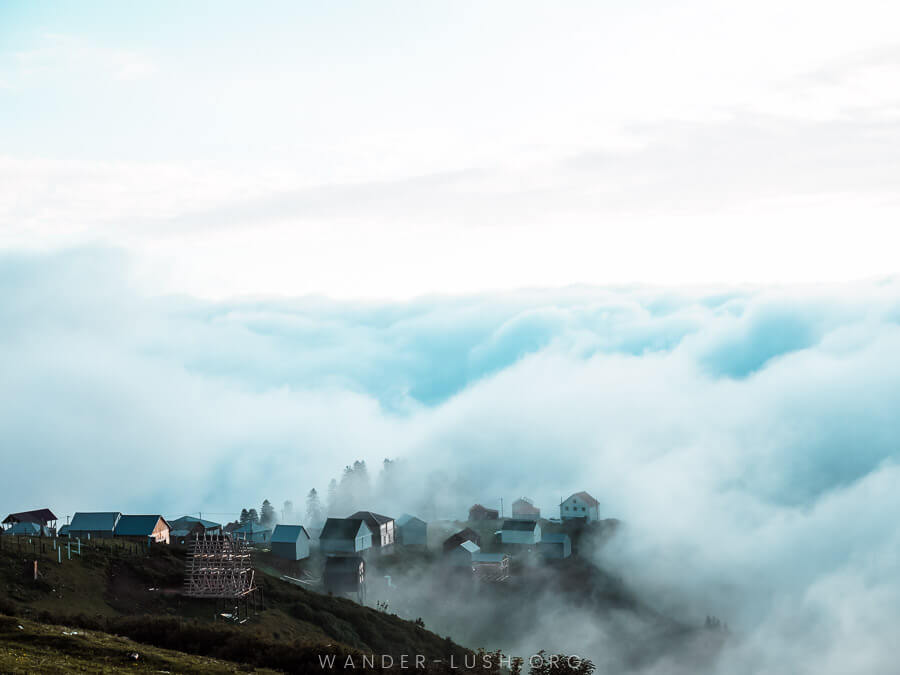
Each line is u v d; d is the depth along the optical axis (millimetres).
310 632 79312
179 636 57812
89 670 43875
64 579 76250
